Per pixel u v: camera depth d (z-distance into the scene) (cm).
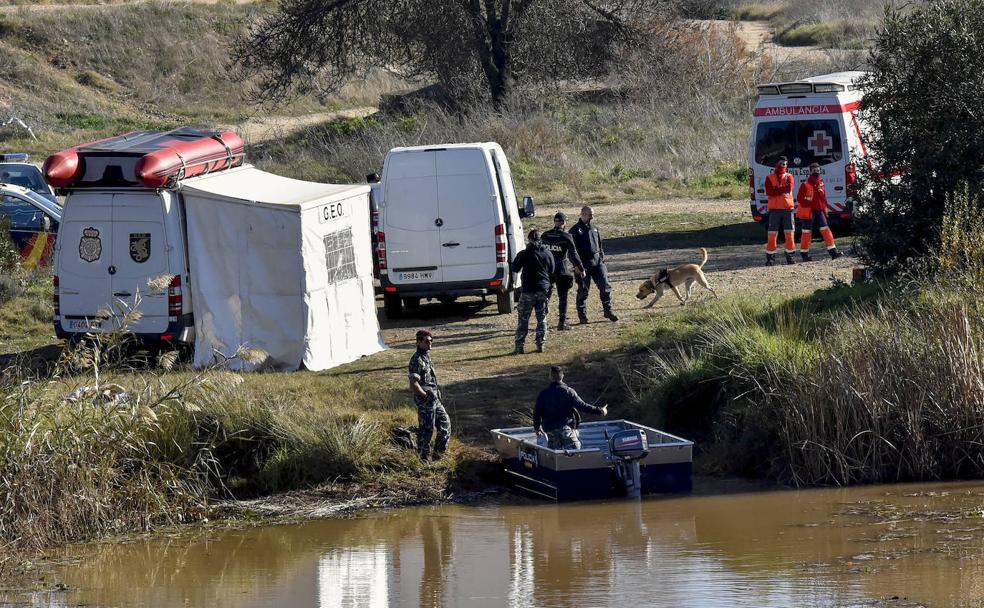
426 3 15438
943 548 3275
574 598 2984
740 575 3097
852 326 4700
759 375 4584
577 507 4022
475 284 6862
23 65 18375
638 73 16250
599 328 6294
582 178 12762
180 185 5722
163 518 4041
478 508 4072
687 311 5941
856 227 6662
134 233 5706
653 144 13838
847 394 4256
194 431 4350
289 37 15975
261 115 18825
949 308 4550
